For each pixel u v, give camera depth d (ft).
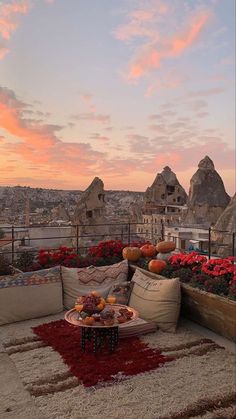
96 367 12.47
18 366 12.67
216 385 11.44
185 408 10.16
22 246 37.32
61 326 16.55
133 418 9.70
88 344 14.42
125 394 10.85
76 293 19.02
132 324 15.51
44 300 18.12
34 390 11.07
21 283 17.78
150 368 12.44
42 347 14.33
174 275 18.54
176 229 52.08
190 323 17.13
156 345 14.51
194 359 13.26
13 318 17.21
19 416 9.80
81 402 10.43
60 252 23.32
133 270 21.16
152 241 30.78
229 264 16.94
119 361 12.97
